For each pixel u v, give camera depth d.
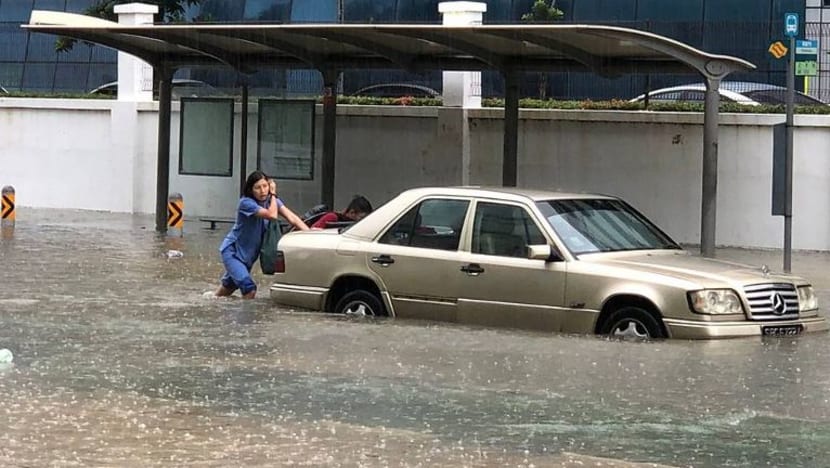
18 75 43.09
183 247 25.91
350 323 15.67
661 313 14.09
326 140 28.45
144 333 15.20
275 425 10.57
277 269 16.91
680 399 11.59
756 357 13.45
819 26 28.70
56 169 35.00
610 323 14.45
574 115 28.09
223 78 35.44
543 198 15.41
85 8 42.75
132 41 28.16
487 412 11.06
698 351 13.66
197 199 32.75
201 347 14.23
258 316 16.42
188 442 9.97
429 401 11.50
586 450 9.79
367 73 35.28
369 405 11.34
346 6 39.94
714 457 9.61
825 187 25.98
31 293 18.94
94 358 13.60
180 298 18.38
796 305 14.68
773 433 10.39
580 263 14.60
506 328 15.06
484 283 15.13
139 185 34.00
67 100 34.69
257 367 13.09
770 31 30.45
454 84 29.56
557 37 22.84
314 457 9.52
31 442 9.94
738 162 26.58
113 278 20.86
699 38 31.27
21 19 43.38
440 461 9.41
